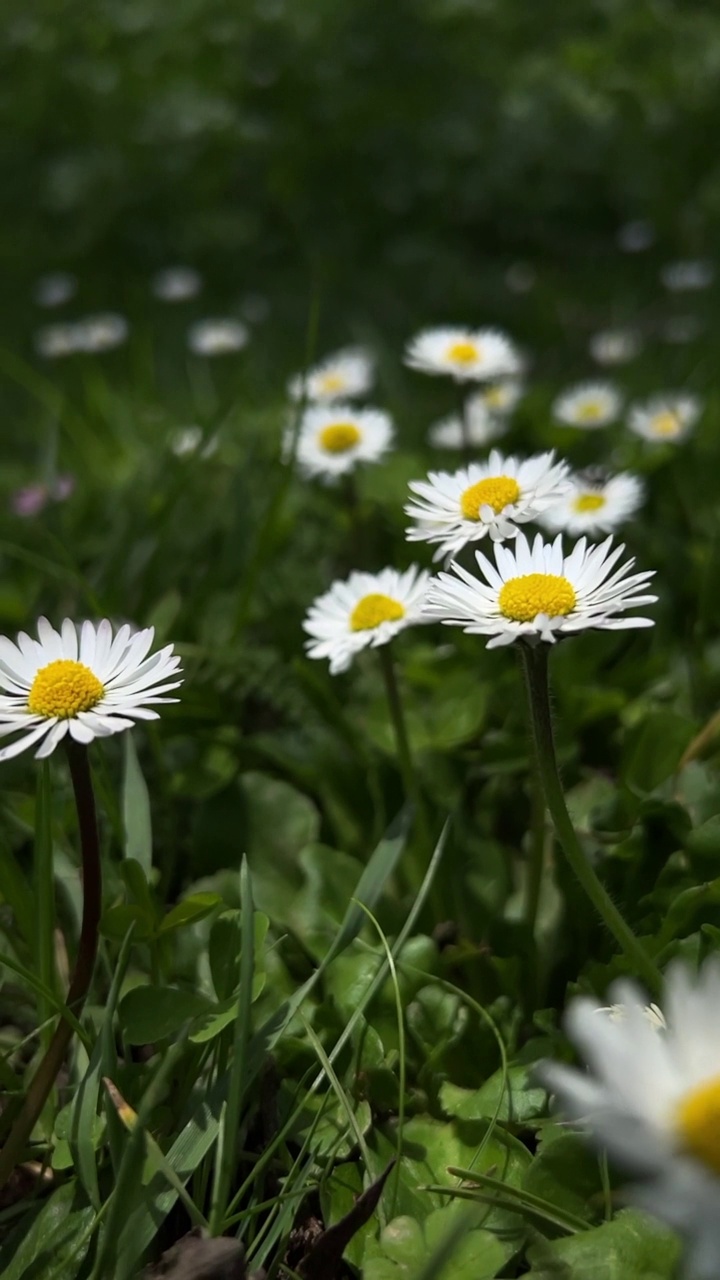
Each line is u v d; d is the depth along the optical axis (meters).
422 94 1.20
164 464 0.48
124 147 1.17
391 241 1.08
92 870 0.30
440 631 0.42
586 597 0.30
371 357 0.77
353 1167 0.31
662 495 0.47
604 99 1.12
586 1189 0.30
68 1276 0.30
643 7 1.25
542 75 1.16
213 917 0.34
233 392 0.46
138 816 0.33
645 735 0.36
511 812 0.37
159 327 0.95
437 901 0.34
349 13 1.26
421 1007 0.33
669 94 1.11
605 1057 0.26
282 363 0.80
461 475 0.33
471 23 1.27
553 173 1.09
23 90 1.29
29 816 0.36
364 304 0.96
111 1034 0.30
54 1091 0.32
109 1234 0.29
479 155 1.12
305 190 1.12
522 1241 0.30
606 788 0.36
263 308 0.91
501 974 0.33
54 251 1.11
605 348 0.69
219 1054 0.31
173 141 1.16
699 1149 0.26
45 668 0.30
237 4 1.30
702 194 0.98
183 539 0.49
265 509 0.48
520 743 0.37
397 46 1.23
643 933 0.33
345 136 1.15
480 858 0.35
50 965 0.32
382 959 0.32
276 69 1.22
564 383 0.73
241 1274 0.29
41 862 0.31
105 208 1.13
